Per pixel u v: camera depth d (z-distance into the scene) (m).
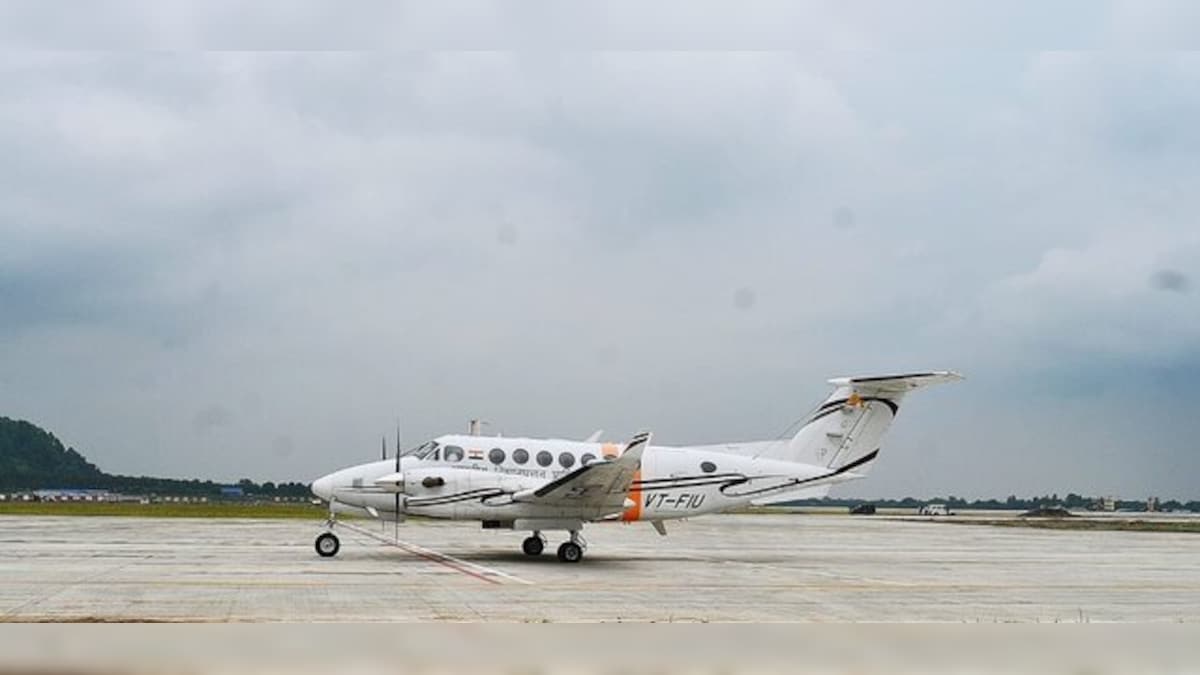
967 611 15.77
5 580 17.53
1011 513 144.12
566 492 23.42
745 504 26.36
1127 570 25.03
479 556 25.39
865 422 27.47
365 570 20.59
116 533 35.72
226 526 44.34
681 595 17.11
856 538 42.50
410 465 24.20
